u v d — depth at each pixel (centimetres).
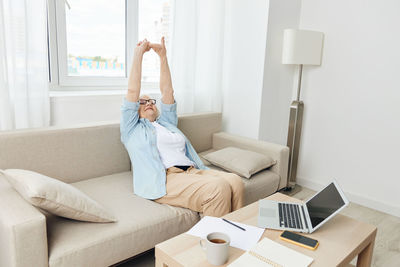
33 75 206
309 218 151
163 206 181
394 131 253
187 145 230
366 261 153
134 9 275
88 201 148
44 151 184
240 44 299
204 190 179
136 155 201
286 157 247
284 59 275
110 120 245
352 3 263
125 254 153
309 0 290
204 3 294
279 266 113
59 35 241
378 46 253
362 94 266
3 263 132
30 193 125
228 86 318
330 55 281
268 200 172
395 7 241
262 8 275
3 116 196
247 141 263
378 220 249
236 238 132
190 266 114
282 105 311
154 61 300
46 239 127
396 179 256
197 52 302
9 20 190
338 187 153
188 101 297
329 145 292
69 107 231
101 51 267
